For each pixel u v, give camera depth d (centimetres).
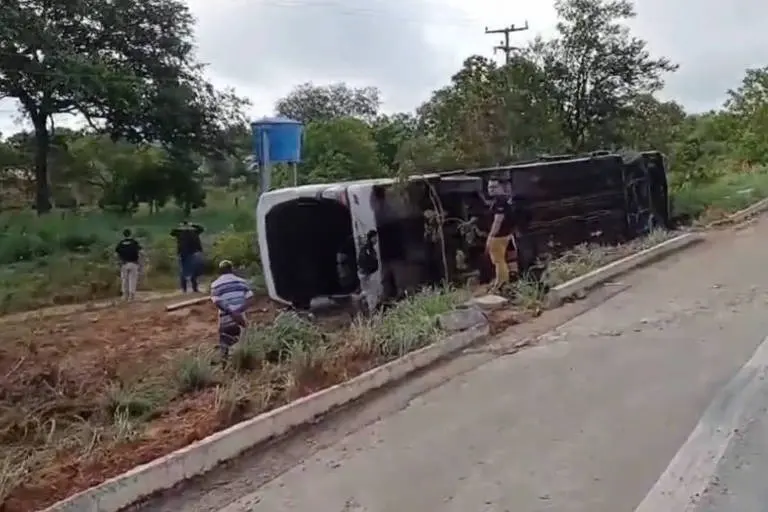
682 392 773
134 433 732
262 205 1452
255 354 988
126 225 3228
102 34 3850
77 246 2702
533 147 2758
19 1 3488
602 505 540
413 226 1438
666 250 1855
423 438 695
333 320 1359
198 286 2075
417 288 1410
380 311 1241
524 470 607
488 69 2866
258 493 600
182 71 4062
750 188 3444
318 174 3862
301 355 912
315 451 683
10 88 3578
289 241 1474
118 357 1207
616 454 627
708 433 658
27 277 2117
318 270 1481
